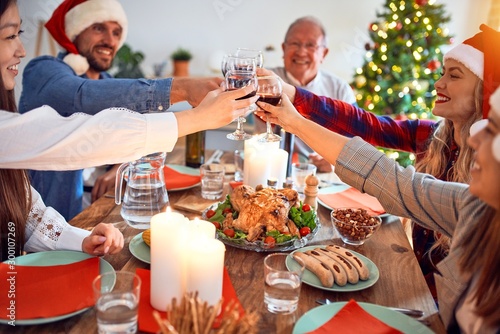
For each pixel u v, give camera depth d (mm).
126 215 1498
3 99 1308
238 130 1609
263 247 1345
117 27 2426
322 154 1380
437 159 1711
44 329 979
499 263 892
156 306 1030
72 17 2293
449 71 1608
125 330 936
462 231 1062
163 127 1236
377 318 1027
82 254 1263
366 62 4043
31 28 3234
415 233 1694
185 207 1665
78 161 1220
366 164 1285
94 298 980
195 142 2199
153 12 5137
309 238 1423
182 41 5207
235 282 1196
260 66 1747
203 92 1805
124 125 1211
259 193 1416
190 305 842
